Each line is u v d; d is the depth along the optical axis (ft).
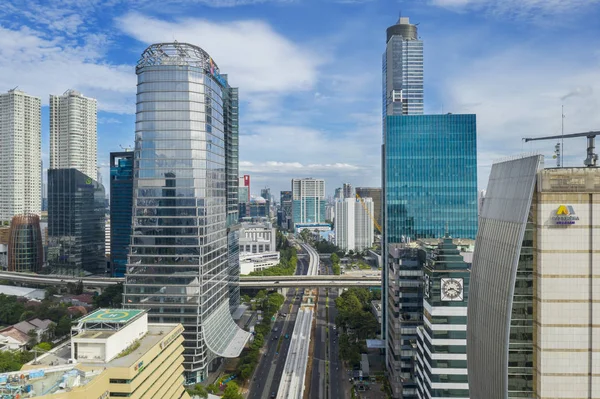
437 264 499.51
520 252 281.74
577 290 270.87
